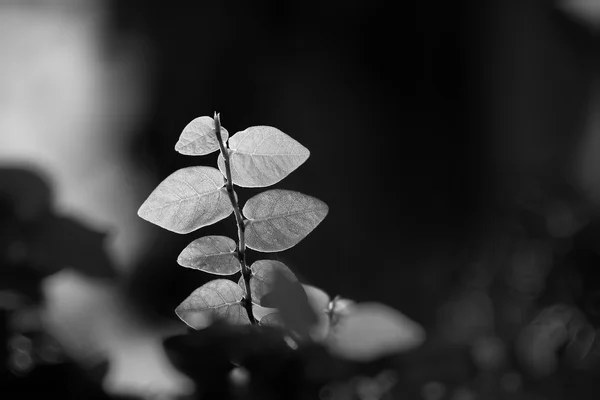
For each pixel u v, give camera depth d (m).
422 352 0.45
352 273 2.69
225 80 3.25
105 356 0.48
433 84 3.10
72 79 3.13
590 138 2.49
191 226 0.38
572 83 2.57
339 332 0.41
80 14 3.12
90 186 3.09
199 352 0.38
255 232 0.38
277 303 0.37
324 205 0.38
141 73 3.21
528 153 2.65
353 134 3.18
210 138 0.37
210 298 0.38
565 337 0.55
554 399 0.51
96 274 0.53
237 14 3.24
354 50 3.24
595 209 0.63
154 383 0.48
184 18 3.20
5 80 3.04
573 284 0.58
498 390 0.50
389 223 3.02
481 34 2.93
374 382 0.45
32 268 0.52
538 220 0.63
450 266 1.17
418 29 3.11
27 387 0.46
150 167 3.18
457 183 2.97
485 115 2.89
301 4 3.26
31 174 0.52
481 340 0.55
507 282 0.62
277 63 3.28
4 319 0.49
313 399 0.40
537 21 2.66
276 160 0.38
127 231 2.84
